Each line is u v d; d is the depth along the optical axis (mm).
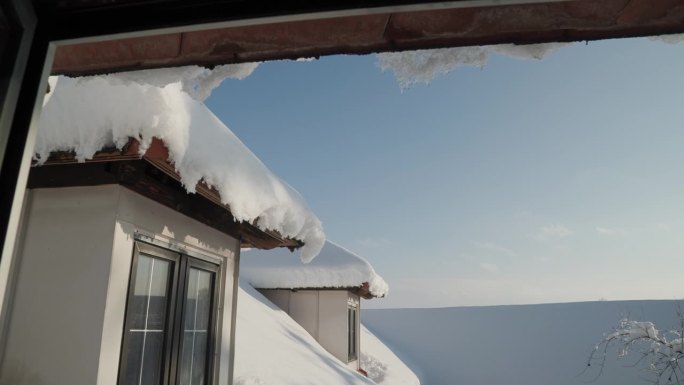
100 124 2361
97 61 1061
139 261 2998
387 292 13836
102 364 2547
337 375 7996
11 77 673
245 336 7281
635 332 5664
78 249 2727
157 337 3150
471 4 659
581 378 20797
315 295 11914
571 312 27125
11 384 2584
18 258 2785
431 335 27547
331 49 977
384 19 861
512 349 25000
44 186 2863
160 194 3143
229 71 1122
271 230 4000
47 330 2639
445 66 1006
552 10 826
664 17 829
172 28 722
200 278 3801
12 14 688
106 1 709
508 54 966
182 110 2525
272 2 692
